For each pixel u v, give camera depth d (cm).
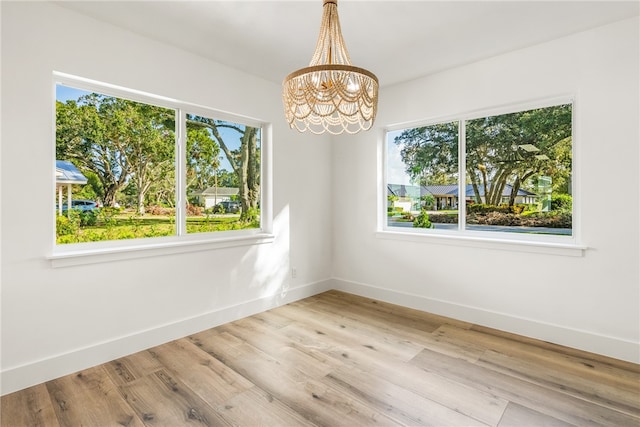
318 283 388
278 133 340
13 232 193
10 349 192
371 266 370
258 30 236
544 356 234
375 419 169
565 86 246
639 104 219
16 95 192
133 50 238
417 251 333
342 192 394
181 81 264
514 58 268
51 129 206
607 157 231
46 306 204
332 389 196
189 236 282
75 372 214
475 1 201
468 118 305
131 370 217
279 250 344
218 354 239
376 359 231
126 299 238
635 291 223
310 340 262
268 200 338
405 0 198
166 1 200
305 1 200
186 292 271
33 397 187
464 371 215
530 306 266
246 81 310
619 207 228
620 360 227
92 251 221
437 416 171
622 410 176
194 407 179
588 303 241
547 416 171
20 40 193
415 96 328
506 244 276
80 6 206
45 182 204
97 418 170
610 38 228
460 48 264
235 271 306
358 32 238
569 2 202
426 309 326
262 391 194
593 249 238
